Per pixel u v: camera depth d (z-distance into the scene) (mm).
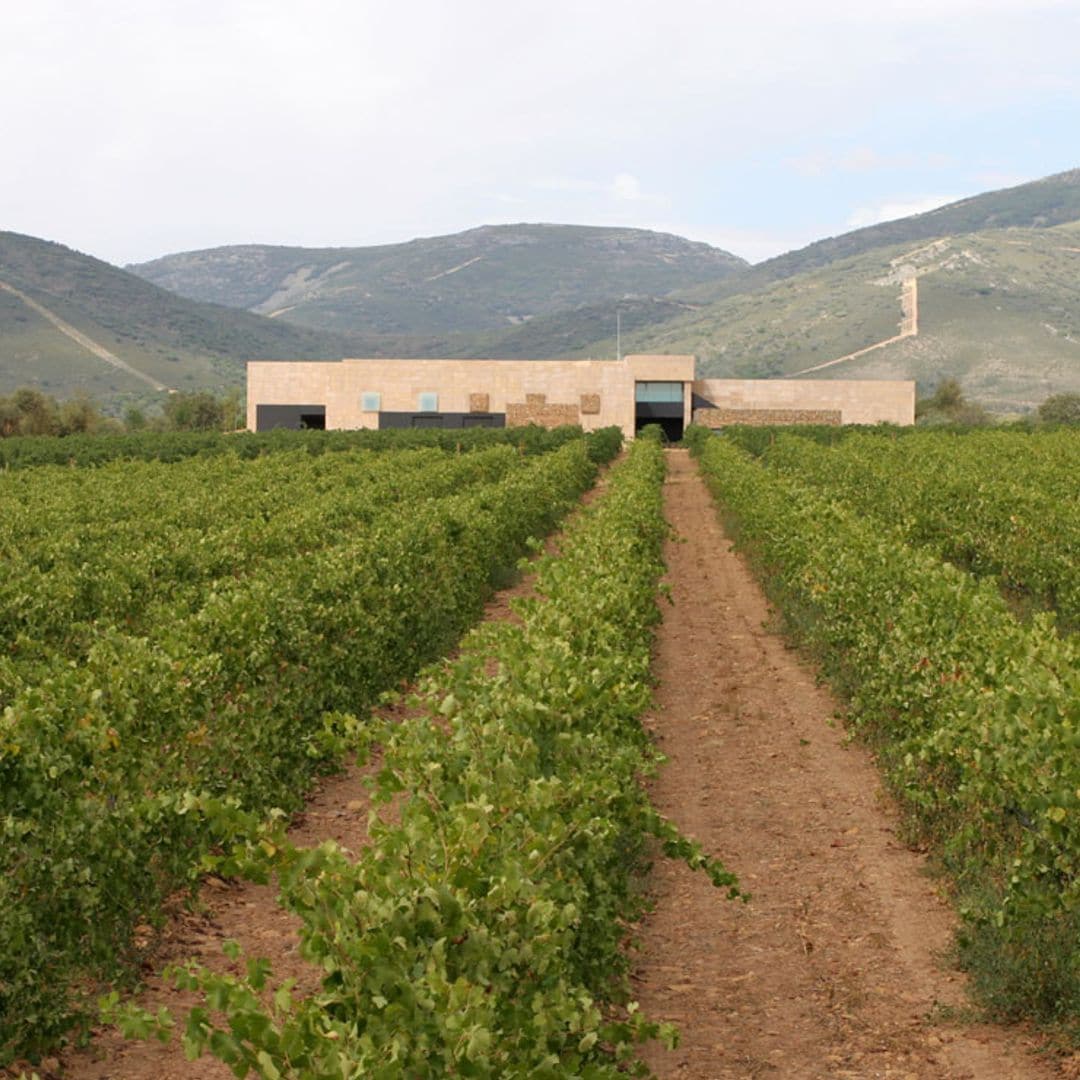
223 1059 4406
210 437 64750
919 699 10984
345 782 12133
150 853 8219
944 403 121312
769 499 24078
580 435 71188
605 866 7387
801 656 17500
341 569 13992
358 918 4801
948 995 7695
